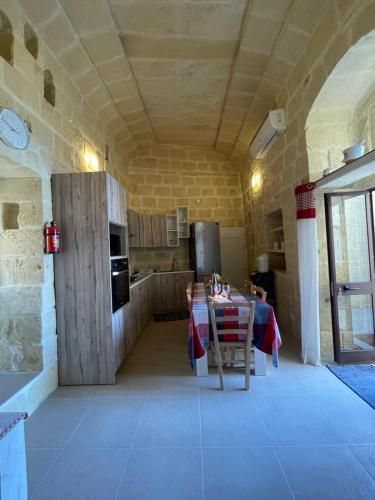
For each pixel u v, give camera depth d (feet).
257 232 17.07
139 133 16.87
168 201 19.89
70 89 10.10
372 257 9.64
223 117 15.23
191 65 11.06
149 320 15.98
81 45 9.23
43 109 8.20
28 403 7.14
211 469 5.19
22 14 7.29
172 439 6.05
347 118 9.54
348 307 9.88
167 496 4.66
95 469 5.27
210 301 9.38
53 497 4.71
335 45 7.65
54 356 8.56
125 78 11.53
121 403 7.61
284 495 4.61
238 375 9.05
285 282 12.85
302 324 9.94
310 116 9.52
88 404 7.59
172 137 18.13
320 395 7.68
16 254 7.93
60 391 8.36
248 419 6.68
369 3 6.35
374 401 7.28
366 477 4.93
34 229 7.96
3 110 6.29
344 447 5.67
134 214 17.75
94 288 8.75
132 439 6.10
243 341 8.44
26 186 7.99
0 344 7.82
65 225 8.75
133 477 5.07
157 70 11.32
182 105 14.12
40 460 5.53
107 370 8.73
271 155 13.85
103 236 8.75
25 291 7.91
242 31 9.32
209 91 12.92
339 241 9.82
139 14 8.50
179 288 18.13
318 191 9.71
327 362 9.71
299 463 5.28
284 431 6.21
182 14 8.57
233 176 20.66
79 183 8.75
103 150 13.80
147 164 19.65
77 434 6.31
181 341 12.59
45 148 8.27
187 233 19.44
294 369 9.31
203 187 20.29
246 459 5.41
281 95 11.63
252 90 12.40
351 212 9.76
